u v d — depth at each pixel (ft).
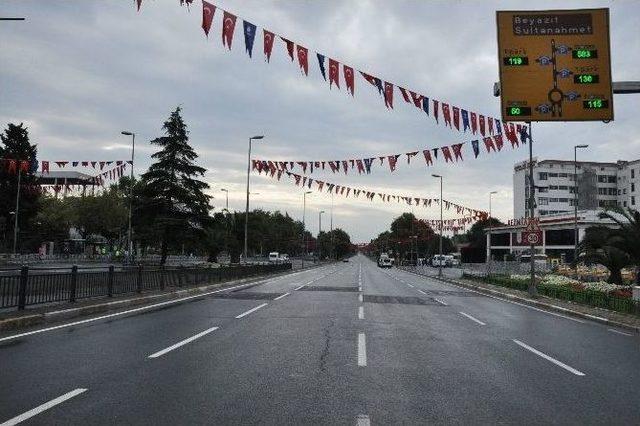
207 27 34.30
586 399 22.63
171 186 136.26
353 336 38.63
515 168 370.12
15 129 213.25
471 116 50.31
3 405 20.11
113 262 203.00
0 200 207.10
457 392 23.36
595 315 55.31
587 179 347.97
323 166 74.28
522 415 20.15
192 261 235.81
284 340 36.14
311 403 21.13
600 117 49.42
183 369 26.66
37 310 45.52
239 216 206.39
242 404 20.79
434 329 43.98
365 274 175.22
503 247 299.17
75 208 238.89
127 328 40.52
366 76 43.68
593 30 50.31
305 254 492.95
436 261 293.84
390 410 20.43
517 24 50.75
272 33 37.50
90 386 23.03
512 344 37.32
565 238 239.71
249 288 92.27
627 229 81.56
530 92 50.01
